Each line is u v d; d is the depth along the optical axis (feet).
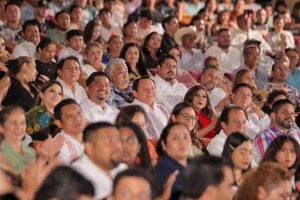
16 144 40.29
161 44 79.15
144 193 26.84
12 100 53.67
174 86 63.10
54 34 75.72
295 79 75.87
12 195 26.55
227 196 31.01
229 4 105.60
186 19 97.35
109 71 59.11
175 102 60.95
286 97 62.75
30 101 54.24
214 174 30.42
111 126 34.47
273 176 33.06
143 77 54.08
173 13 95.71
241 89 58.59
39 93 49.55
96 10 90.48
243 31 90.17
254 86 67.51
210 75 63.82
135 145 37.17
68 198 25.09
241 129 49.26
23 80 54.44
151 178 27.68
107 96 52.21
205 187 30.27
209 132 52.75
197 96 54.70
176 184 36.52
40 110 47.67
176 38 78.84
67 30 75.92
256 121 59.06
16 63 54.34
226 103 60.39
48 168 32.71
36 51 64.39
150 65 72.90
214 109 60.44
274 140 43.98
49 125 46.85
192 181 30.50
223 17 93.30
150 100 53.62
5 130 40.14
